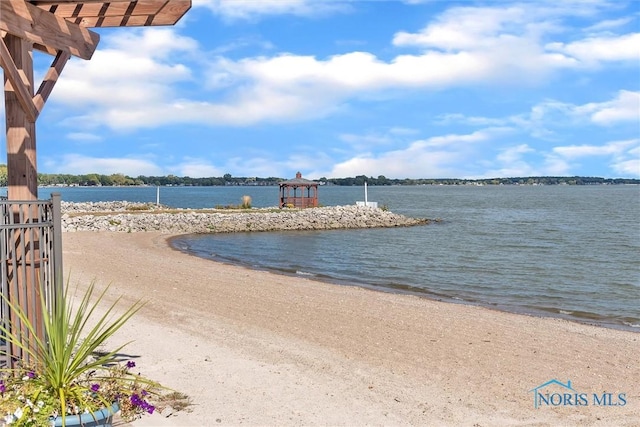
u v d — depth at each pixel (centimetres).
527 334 1045
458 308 1332
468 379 748
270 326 1026
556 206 8912
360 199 12131
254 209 5291
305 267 2220
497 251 2869
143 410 547
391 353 866
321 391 669
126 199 11744
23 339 567
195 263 2105
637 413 632
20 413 444
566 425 591
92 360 711
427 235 3838
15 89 563
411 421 586
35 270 587
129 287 1412
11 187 596
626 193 19188
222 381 684
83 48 660
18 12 560
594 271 2169
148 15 652
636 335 1090
